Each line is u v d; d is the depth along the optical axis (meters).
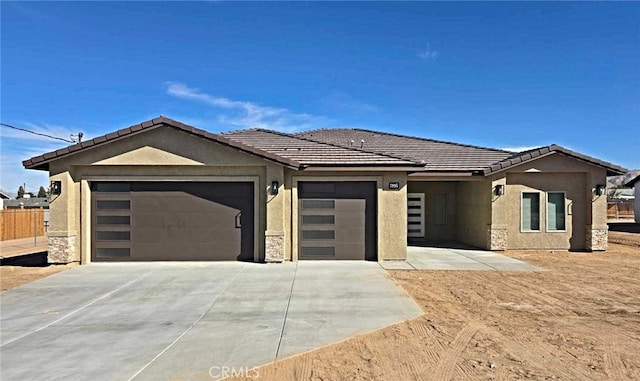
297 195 16.14
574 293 11.05
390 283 12.10
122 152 15.23
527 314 9.05
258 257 15.61
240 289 11.34
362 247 16.22
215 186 15.73
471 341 7.33
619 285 12.07
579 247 19.50
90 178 15.38
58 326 8.29
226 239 15.72
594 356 6.69
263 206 15.66
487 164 19.89
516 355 6.70
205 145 15.35
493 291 11.22
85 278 12.84
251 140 19.00
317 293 10.87
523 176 19.48
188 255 15.64
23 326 8.30
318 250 16.16
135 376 5.92
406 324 8.26
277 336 7.56
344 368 6.18
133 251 15.53
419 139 25.53
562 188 19.55
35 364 6.37
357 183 16.30
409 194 23.48
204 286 11.71
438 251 19.16
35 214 32.25
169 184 15.66
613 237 26.84
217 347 7.03
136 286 11.75
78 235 15.30
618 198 68.25
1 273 13.73
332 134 27.12
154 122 15.05
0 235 29.56
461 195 22.66
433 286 11.78
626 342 7.34
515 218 19.39
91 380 5.81
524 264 15.66
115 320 8.65
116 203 15.56
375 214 16.25
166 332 7.85
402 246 16.12
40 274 13.53
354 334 7.67
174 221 15.63
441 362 6.40
